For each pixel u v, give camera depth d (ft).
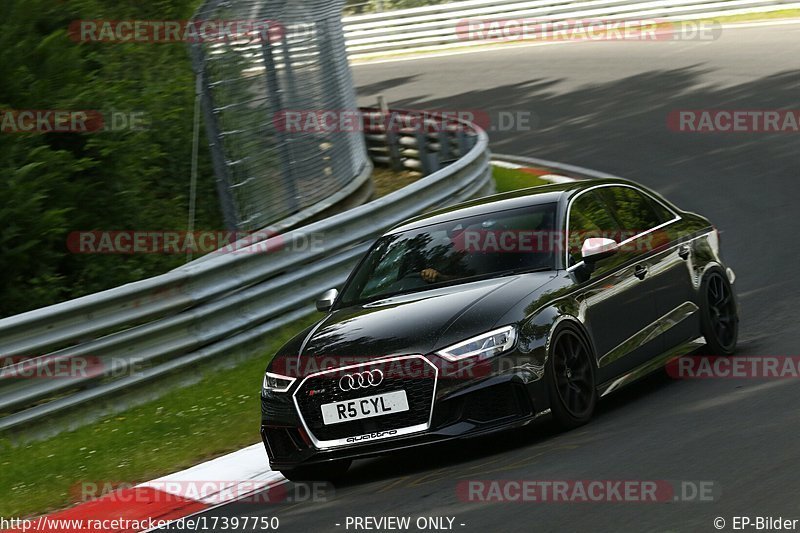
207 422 90.94
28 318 92.43
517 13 368.27
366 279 80.28
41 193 126.72
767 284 115.14
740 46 293.64
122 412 98.17
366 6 418.92
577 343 71.61
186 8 178.60
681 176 191.31
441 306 70.13
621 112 255.70
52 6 148.36
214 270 108.78
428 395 65.92
